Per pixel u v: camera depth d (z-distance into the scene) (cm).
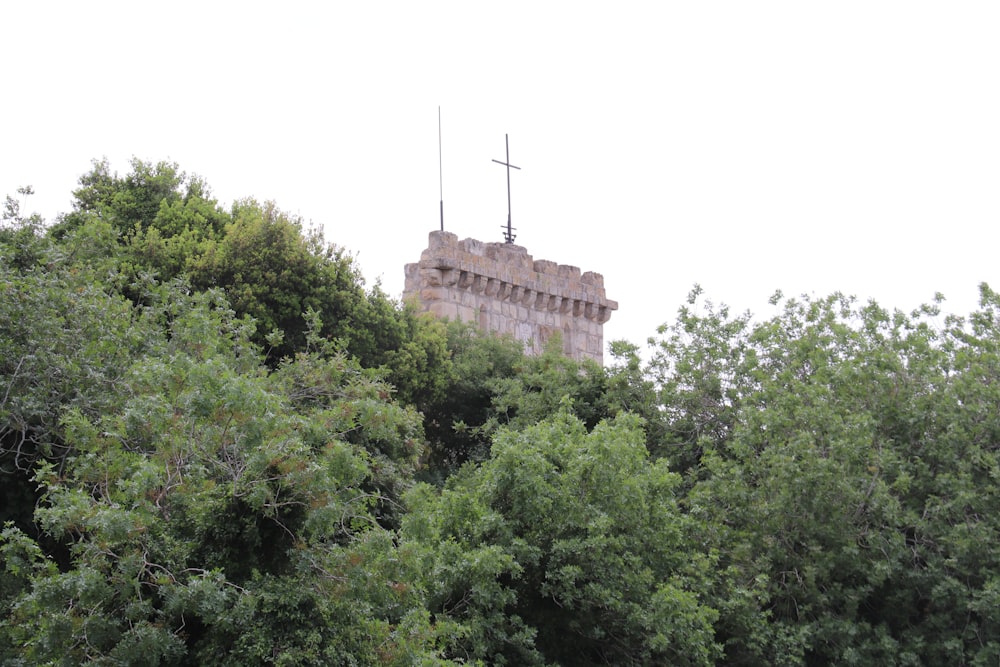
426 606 2655
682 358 4203
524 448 2869
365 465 2242
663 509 3080
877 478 3462
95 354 2666
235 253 4388
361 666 2164
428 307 5484
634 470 3044
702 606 2933
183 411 2155
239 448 2189
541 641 2900
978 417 3709
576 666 2947
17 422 2538
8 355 2614
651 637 2827
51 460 2636
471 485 3141
